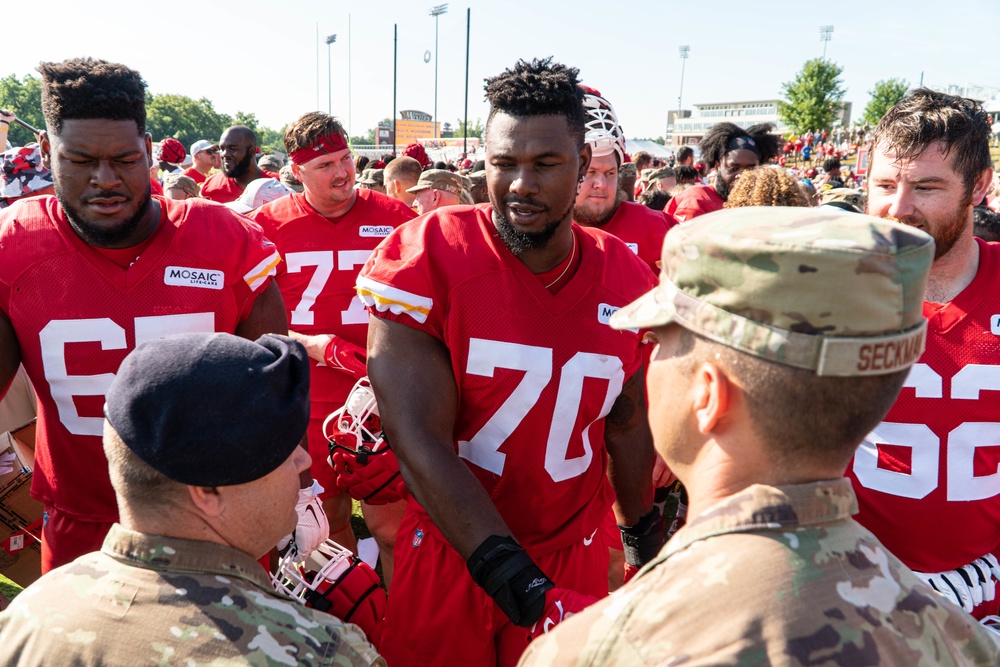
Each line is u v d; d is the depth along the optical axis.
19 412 2.70
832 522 0.96
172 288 2.17
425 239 1.92
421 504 1.84
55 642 1.11
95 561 1.20
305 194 3.76
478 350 1.88
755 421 0.97
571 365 1.92
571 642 0.99
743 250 0.93
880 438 1.91
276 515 1.27
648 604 0.94
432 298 1.88
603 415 2.04
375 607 1.80
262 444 1.18
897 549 1.94
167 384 1.14
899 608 0.92
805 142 44.38
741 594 0.89
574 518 2.07
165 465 1.14
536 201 1.81
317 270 3.67
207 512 1.19
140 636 1.10
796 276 0.91
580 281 1.94
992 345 1.80
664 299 1.07
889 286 0.91
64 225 2.12
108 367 2.14
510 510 2.02
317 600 1.78
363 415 2.25
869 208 1.90
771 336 0.93
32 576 2.91
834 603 0.88
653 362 1.10
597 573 2.19
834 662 0.84
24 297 2.08
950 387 1.83
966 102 1.76
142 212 2.09
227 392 1.16
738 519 0.95
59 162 1.97
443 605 2.01
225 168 6.95
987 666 1.00
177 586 1.14
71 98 1.92
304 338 3.37
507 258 1.90
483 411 1.94
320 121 3.56
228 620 1.13
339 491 3.49
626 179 5.70
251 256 2.29
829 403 0.93
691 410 1.04
